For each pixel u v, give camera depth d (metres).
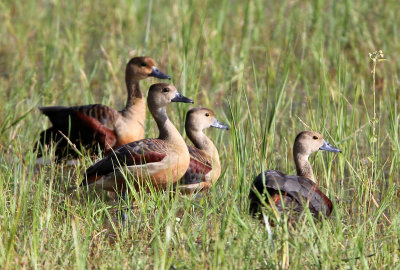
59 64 19.14
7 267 7.81
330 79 16.47
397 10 21.08
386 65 17.97
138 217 10.32
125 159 10.85
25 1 23.97
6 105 14.98
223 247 8.05
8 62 19.34
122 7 22.88
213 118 12.45
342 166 12.26
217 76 17.42
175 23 20.84
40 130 14.54
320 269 7.96
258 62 19.31
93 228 9.44
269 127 11.99
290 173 12.39
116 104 16.28
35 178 11.95
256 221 9.09
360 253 8.16
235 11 22.98
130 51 18.48
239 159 11.09
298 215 9.18
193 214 10.59
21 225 9.56
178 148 11.09
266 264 8.24
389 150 13.30
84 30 21.12
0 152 13.23
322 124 12.85
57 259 8.48
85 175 11.16
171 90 11.32
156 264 7.97
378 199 11.41
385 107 15.10
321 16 20.91
